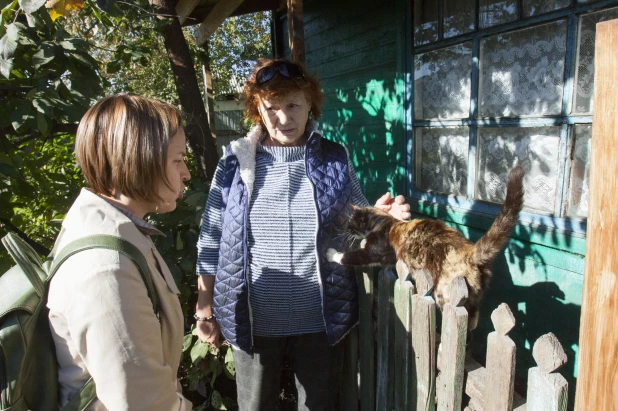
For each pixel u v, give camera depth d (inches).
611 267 36.8
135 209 49.3
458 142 128.1
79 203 46.4
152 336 43.4
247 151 79.4
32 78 92.9
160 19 165.9
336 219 78.5
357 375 99.1
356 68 175.5
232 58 631.2
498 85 113.3
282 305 77.8
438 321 124.5
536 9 99.7
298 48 125.4
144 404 41.7
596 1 86.0
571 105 94.0
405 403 78.6
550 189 102.7
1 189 102.0
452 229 100.5
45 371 43.4
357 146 181.9
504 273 113.9
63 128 113.7
